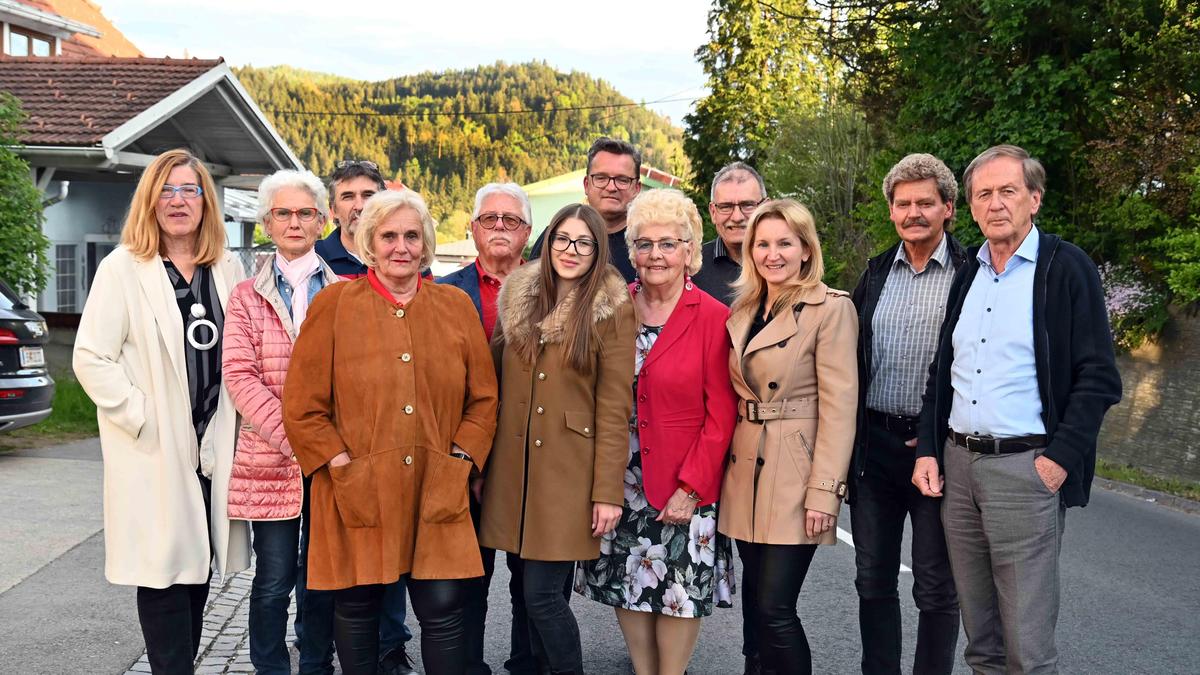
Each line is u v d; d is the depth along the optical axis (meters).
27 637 4.62
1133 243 11.05
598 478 3.71
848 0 15.02
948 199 3.95
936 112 13.22
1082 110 11.97
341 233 4.80
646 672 3.99
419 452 3.54
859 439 3.87
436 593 3.53
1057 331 3.34
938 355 3.63
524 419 3.78
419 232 3.58
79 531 6.57
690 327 3.87
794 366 3.83
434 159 118.81
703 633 5.16
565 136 127.12
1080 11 11.34
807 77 38.03
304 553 4.30
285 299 4.04
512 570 4.32
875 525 4.00
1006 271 3.46
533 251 4.60
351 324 3.53
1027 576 3.36
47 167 14.38
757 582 3.99
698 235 3.94
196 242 3.84
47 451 9.67
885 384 3.99
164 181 3.68
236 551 3.84
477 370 3.71
